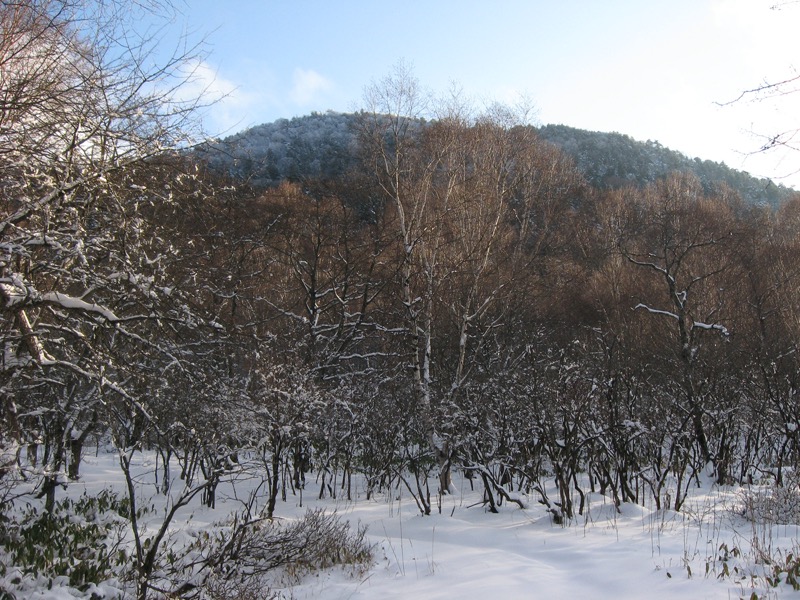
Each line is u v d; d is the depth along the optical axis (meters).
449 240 15.45
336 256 18.97
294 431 10.80
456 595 5.91
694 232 21.72
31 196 6.61
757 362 14.20
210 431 8.39
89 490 11.77
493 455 10.74
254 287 14.98
